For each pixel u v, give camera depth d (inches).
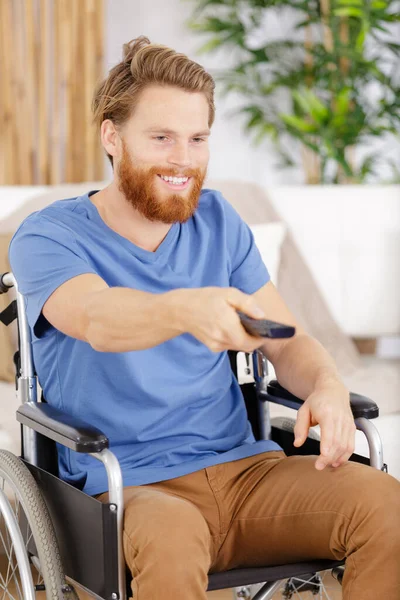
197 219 72.1
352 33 172.6
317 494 63.1
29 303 64.5
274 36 173.3
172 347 67.0
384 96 174.1
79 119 153.5
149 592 55.0
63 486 61.4
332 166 179.9
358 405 65.9
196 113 64.8
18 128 150.9
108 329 56.1
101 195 69.9
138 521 57.4
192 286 69.6
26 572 63.6
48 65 151.7
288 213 129.9
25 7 148.7
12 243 66.9
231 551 66.7
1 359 114.3
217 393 69.5
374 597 58.9
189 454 67.4
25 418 65.0
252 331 51.4
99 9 152.4
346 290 130.4
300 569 62.7
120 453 65.8
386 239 131.2
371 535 59.6
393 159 183.5
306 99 161.0
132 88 65.2
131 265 67.6
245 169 174.6
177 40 167.2
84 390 65.2
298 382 68.8
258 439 77.7
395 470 103.0
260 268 74.5
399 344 177.8
